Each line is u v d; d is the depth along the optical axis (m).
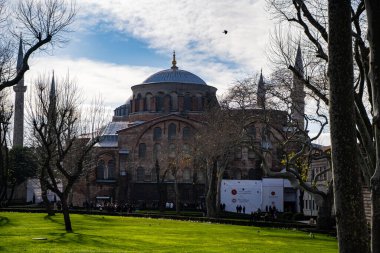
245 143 56.91
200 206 97.12
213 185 66.75
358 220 12.74
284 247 30.22
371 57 14.91
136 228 43.62
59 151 44.66
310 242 34.31
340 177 12.94
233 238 36.03
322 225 46.12
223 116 63.03
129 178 109.31
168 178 107.75
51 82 54.94
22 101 115.00
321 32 25.61
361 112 24.78
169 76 122.62
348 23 13.36
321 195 46.59
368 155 22.92
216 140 61.88
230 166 107.88
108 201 107.94
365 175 24.38
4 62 34.69
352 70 13.34
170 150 109.50
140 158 110.62
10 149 95.44
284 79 46.59
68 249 25.81
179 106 118.19
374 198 14.53
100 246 27.88
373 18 14.72
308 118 47.00
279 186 78.62
